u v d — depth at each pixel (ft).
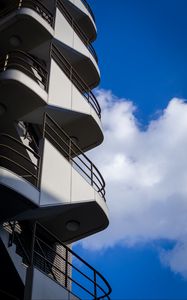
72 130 53.01
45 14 58.90
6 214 38.22
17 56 52.06
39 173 39.78
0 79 43.86
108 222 46.75
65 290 39.14
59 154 43.45
